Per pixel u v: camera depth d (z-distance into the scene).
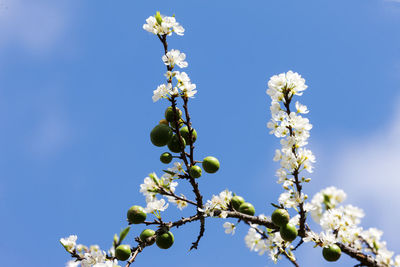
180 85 1.50
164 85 1.49
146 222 1.51
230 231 1.54
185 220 1.51
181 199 1.53
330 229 1.47
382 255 1.44
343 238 1.46
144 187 1.53
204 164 1.52
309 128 1.47
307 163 1.48
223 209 1.54
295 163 1.47
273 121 1.48
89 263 1.47
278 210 1.48
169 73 1.49
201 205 1.52
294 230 1.48
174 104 1.50
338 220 1.46
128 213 1.51
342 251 1.46
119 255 1.47
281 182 1.49
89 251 1.49
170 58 1.49
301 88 1.48
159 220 1.51
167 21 1.50
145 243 1.49
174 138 1.52
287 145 1.47
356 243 1.46
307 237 1.48
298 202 1.48
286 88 1.48
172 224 1.51
